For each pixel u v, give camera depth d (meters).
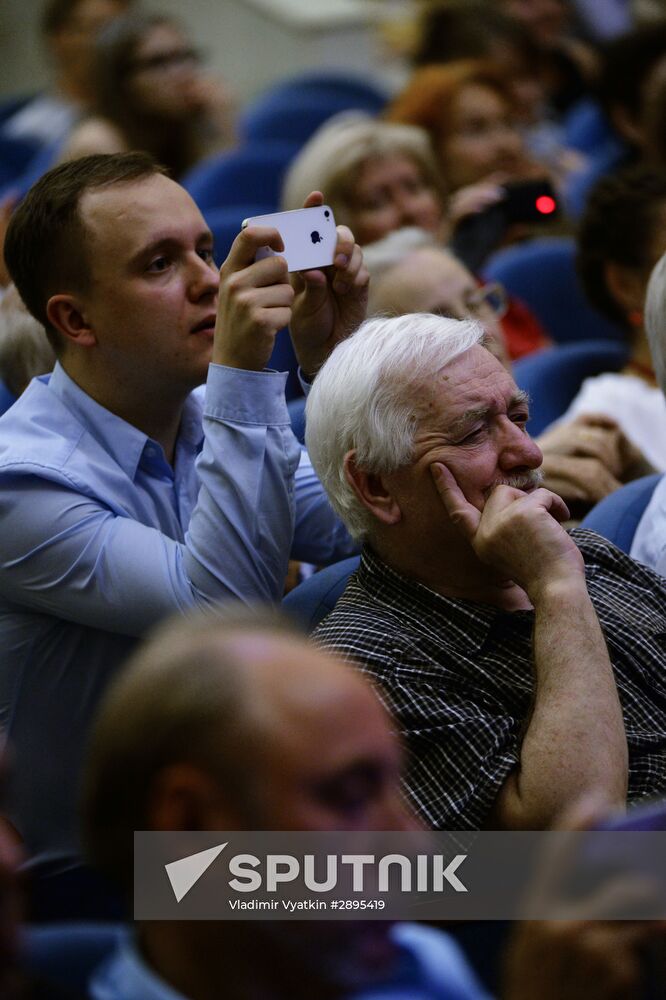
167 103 12.96
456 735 4.68
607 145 15.45
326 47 22.44
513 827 4.57
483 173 12.05
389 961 3.15
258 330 5.29
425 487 5.00
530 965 3.11
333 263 5.75
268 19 22.53
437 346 5.06
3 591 5.54
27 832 5.57
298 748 2.93
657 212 8.09
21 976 2.98
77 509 5.42
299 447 5.53
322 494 6.24
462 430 4.98
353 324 5.89
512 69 14.62
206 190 13.13
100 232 5.43
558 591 4.79
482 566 5.11
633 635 5.19
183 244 5.52
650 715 5.05
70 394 5.67
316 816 2.95
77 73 16.12
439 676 4.86
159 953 3.09
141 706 2.96
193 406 5.99
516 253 10.75
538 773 4.53
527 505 4.89
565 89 16.61
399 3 21.23
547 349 9.86
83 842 3.12
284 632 3.11
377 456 5.01
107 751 2.98
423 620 5.05
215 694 2.94
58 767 5.60
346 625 5.01
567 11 17.06
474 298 7.31
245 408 5.35
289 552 5.64
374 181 10.09
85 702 5.58
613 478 6.96
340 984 3.08
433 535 5.05
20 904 2.96
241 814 2.92
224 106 14.60
